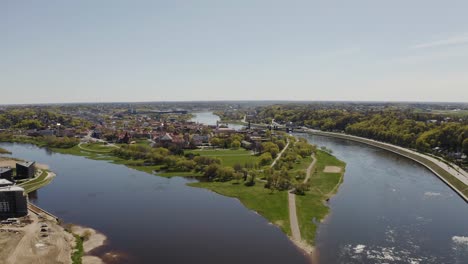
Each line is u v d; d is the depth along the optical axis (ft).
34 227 420.36
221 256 363.15
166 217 475.31
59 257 349.41
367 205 521.24
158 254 367.25
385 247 382.01
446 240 399.85
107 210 504.02
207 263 348.79
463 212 491.31
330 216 475.31
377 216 475.72
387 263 347.77
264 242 396.16
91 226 443.32
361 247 382.22
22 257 346.74
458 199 552.41
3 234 398.01
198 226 443.73
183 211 499.92
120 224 449.89
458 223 450.30
